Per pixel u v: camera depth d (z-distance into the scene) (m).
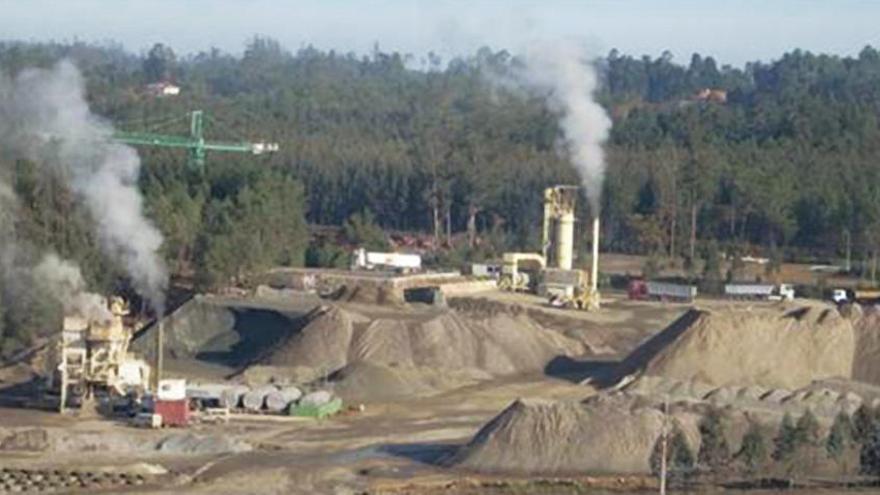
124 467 101.31
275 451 108.25
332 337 139.25
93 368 121.75
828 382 127.56
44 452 107.00
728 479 97.81
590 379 136.75
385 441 111.81
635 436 100.81
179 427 115.81
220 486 97.75
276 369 135.38
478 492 95.38
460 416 121.88
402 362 138.50
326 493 95.81
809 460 99.88
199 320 151.12
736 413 105.75
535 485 96.44
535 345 147.50
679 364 132.25
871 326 139.75
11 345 143.38
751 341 133.88
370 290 168.25
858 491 96.06
